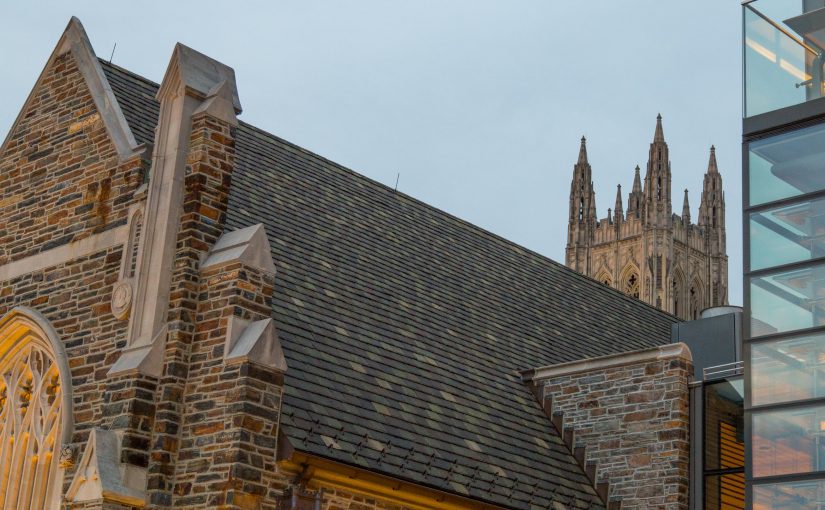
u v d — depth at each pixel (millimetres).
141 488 19156
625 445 25828
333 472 19719
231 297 19828
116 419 19625
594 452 26297
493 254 35062
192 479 19031
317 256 26609
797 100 23828
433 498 21344
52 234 23547
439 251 32344
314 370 21781
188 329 20125
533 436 26062
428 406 23734
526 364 29188
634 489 25375
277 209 27547
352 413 21375
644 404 25828
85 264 22438
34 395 22438
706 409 25328
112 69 26578
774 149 23922
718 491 24625
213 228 20984
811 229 22891
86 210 22969
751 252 23672
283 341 21938
